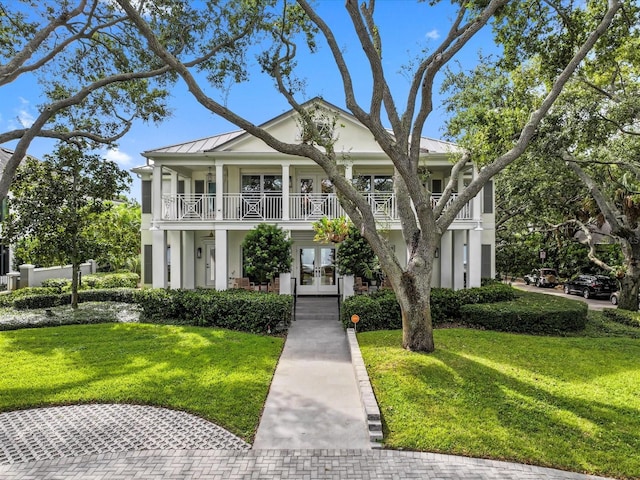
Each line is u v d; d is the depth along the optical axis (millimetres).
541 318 9258
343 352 7543
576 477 3715
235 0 8055
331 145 7422
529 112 9398
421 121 6789
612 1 6836
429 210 6824
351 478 3646
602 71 10164
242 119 6578
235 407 5012
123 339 8258
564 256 23891
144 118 10906
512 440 4254
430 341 6930
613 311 11555
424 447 4148
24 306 11938
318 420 4750
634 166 11367
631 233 12156
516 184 15203
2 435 4406
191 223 13375
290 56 7887
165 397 5301
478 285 13180
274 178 15750
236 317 9336
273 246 11016
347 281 11086
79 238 11031
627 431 4457
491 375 5910
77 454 4020
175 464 3836
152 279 14656
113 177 11398
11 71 6695
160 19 8445
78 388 5590
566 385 5695
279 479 3617
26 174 10680
